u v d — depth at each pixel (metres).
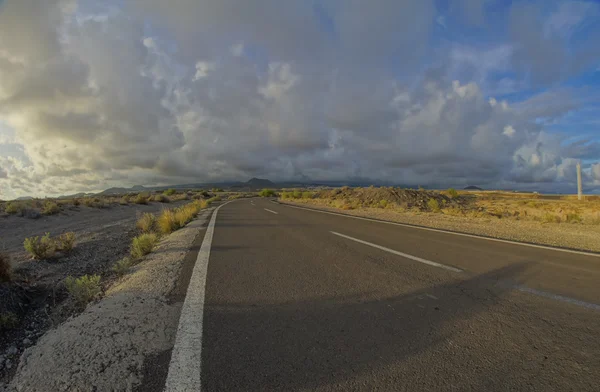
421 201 27.17
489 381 2.34
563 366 2.53
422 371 2.46
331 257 6.46
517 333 3.09
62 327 3.35
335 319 3.44
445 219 14.27
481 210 22.41
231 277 5.07
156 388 2.28
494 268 5.50
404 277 4.98
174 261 6.29
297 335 3.08
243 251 7.23
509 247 7.41
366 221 13.40
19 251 8.50
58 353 2.75
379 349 2.81
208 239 9.02
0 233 11.57
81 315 3.60
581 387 2.27
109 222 15.56
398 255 6.58
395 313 3.59
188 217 15.51
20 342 3.44
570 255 6.53
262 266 5.79
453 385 2.29
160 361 2.62
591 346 2.84
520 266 5.63
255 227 11.66
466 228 10.99
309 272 5.34
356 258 6.34
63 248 8.35
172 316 3.52
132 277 5.33
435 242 8.12
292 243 8.18
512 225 11.92
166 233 11.38
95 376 2.42
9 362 2.97
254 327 3.25
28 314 4.30
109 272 6.35
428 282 4.72
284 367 2.54
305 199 37.47
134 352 2.75
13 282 4.90
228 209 23.34
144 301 3.95
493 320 3.38
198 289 4.45
